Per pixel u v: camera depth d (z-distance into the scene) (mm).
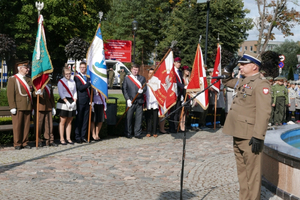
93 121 9055
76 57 15609
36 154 7402
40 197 4723
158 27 47094
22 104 7754
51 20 26000
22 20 26109
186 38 35719
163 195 4930
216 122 12344
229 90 12906
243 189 4469
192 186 5422
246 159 4262
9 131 8422
